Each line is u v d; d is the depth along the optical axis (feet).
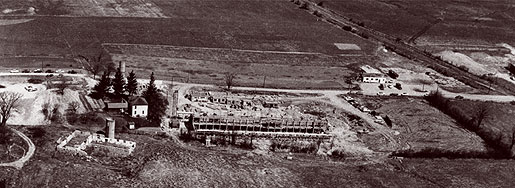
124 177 633.20
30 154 651.66
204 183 645.10
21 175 599.16
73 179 606.55
